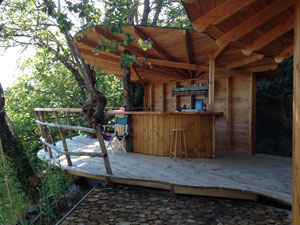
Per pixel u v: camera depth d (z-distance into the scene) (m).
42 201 4.15
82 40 4.94
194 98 7.66
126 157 5.51
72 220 3.02
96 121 3.96
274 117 9.86
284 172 4.30
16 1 9.17
